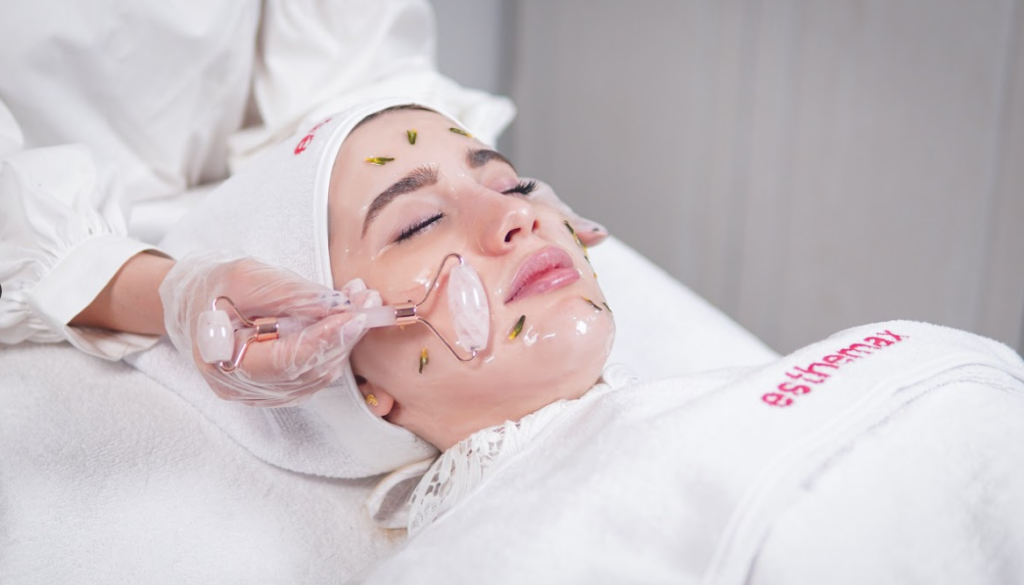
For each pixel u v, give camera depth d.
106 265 1.26
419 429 1.18
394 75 1.90
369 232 1.10
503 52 2.73
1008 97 2.06
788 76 2.40
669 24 2.55
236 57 1.71
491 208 1.07
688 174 2.66
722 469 0.84
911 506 0.85
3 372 1.26
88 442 1.19
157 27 1.54
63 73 1.52
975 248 2.19
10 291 1.27
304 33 1.80
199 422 1.27
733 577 0.79
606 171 2.84
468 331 1.00
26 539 1.09
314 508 1.23
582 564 0.82
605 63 2.72
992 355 1.09
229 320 0.91
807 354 1.01
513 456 1.01
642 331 1.65
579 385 1.10
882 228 2.33
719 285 2.73
